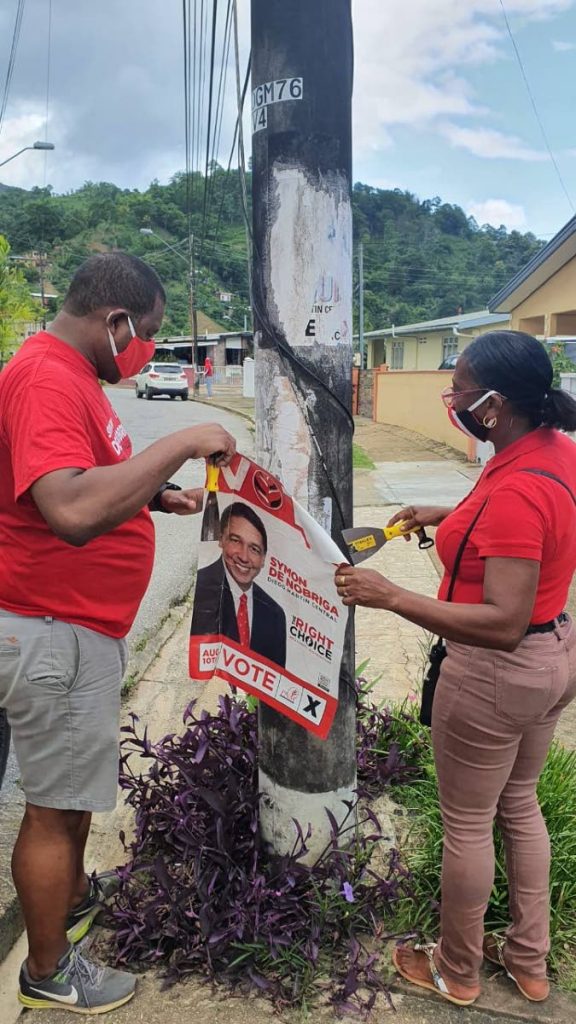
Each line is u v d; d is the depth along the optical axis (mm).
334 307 2322
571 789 2805
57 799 2127
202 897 2367
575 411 1994
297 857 2445
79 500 1796
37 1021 2217
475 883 2117
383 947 2445
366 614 5656
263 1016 2219
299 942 2357
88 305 2061
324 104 2197
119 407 26453
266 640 2340
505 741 2055
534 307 14086
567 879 2586
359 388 23016
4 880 2678
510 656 1992
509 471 1981
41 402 1863
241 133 2836
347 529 2457
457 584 2080
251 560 2283
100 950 2475
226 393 38250
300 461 2393
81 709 2094
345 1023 2195
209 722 2963
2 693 2100
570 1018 2219
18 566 2043
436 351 30875
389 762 3127
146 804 2754
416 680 4301
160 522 9109
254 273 2381
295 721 2369
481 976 2363
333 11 2168
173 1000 2275
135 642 5035
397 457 14781
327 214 2258
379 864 2740
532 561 1877
